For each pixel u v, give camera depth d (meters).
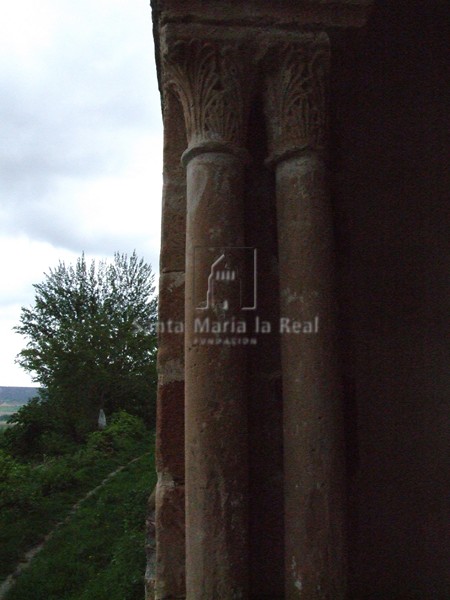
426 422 2.99
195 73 2.38
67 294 27.72
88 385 21.44
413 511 2.90
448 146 3.24
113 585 6.55
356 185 3.18
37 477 11.98
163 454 2.40
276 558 2.49
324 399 2.24
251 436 2.54
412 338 3.06
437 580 2.84
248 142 2.65
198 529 2.12
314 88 2.43
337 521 2.19
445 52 3.34
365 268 3.10
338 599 2.15
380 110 3.26
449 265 3.14
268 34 2.41
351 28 2.46
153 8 2.60
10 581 7.39
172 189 2.55
